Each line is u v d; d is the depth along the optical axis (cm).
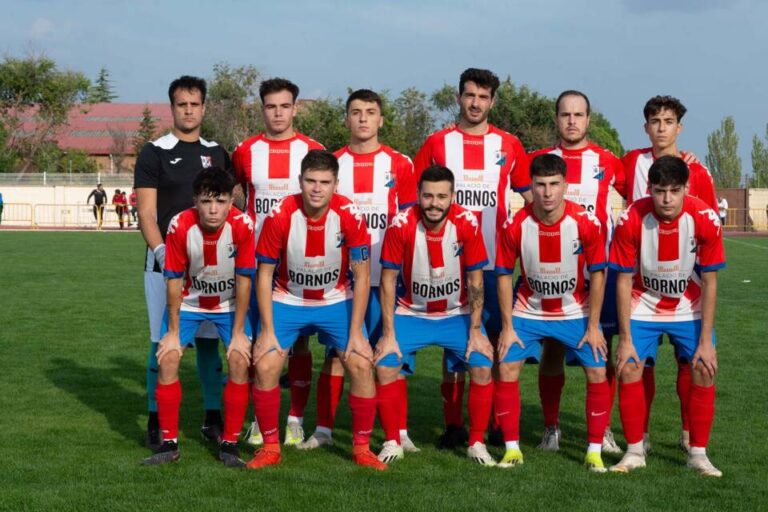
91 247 2745
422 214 570
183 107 642
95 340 1071
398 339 591
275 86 650
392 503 483
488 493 504
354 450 582
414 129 4950
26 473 538
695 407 565
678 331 575
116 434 648
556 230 562
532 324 586
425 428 689
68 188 4747
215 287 587
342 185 650
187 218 571
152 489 507
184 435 655
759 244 3191
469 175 661
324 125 4741
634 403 571
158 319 631
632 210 563
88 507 473
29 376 859
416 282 580
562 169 550
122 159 6788
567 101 652
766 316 1292
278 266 588
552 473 555
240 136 4959
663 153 645
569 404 771
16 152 5953
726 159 7544
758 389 809
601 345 572
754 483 530
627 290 570
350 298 595
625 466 565
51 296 1491
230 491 504
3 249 2631
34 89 5972
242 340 577
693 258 561
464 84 650
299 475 543
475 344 582
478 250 576
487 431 680
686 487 521
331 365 629
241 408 577
